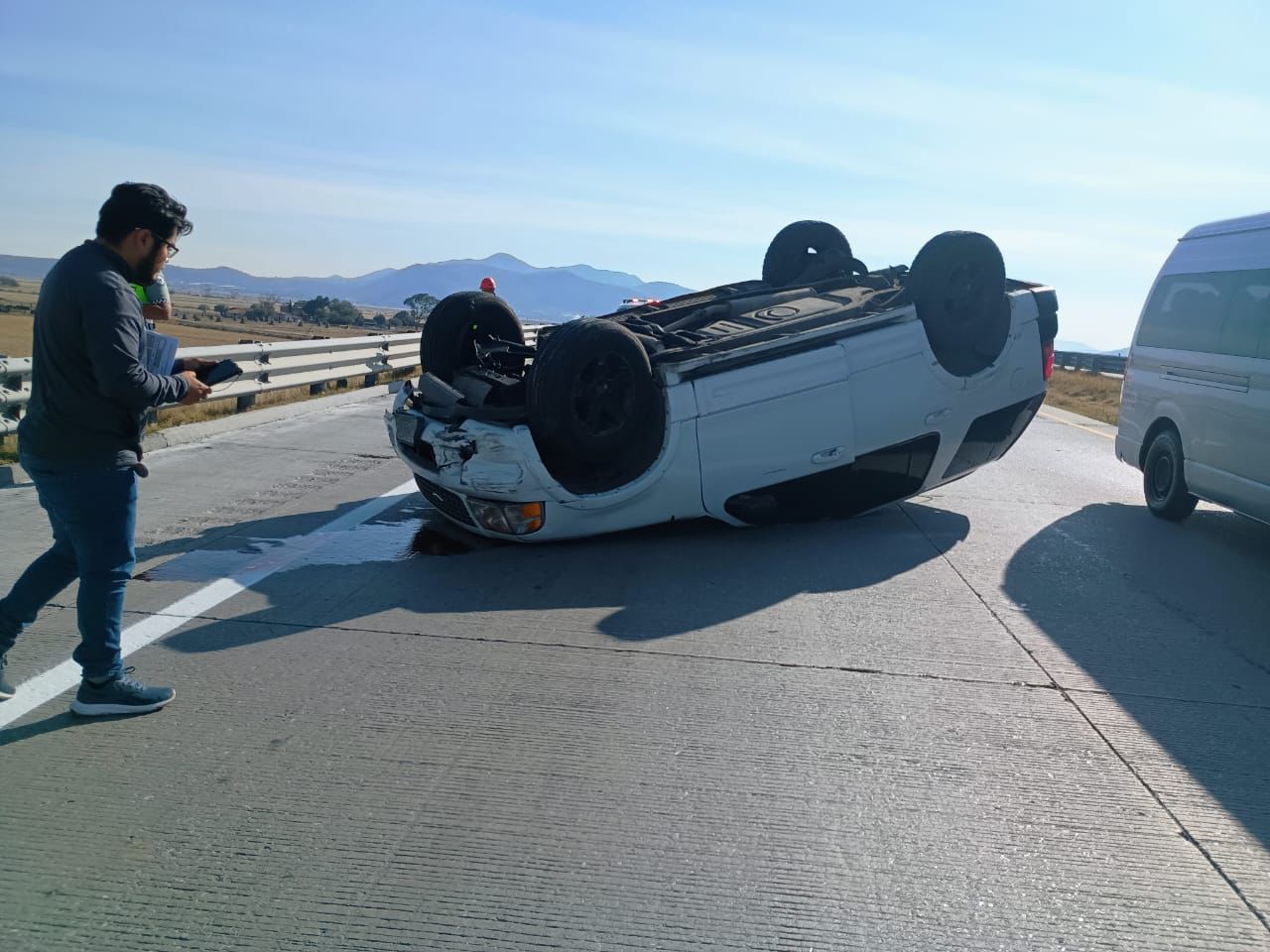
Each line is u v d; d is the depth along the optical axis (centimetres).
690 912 281
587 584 593
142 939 261
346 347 1574
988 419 768
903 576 639
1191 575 680
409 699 417
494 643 488
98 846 302
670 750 380
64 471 365
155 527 701
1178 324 862
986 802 349
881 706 429
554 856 306
